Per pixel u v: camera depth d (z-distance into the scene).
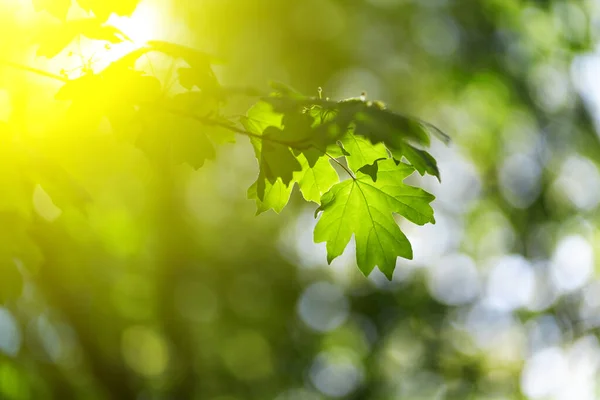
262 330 16.31
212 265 15.03
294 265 16.50
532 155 15.99
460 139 16.56
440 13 14.93
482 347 17.94
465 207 17.53
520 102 14.66
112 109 2.80
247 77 15.23
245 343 16.69
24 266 3.62
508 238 17.06
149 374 15.13
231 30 14.66
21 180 3.41
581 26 12.25
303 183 3.02
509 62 14.12
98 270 9.84
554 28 12.69
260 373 16.83
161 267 13.62
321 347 17.83
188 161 2.83
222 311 15.79
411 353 17.83
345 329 17.91
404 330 17.58
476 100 15.53
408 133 2.62
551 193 15.99
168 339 13.86
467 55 14.82
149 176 12.92
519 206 16.36
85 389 10.08
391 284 17.27
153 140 2.83
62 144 3.50
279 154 2.75
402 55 15.99
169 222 13.60
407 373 17.72
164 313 13.59
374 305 17.03
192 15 13.90
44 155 3.46
